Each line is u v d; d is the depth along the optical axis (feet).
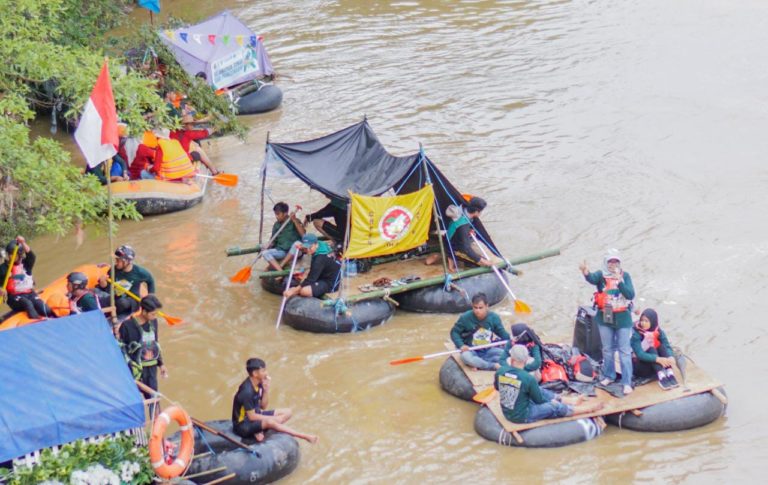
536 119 126.11
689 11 172.76
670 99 130.62
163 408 69.10
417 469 61.93
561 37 161.89
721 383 66.49
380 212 78.95
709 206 99.09
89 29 127.03
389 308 80.74
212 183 111.45
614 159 112.57
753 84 134.51
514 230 95.81
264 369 61.16
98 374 54.34
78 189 79.77
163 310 83.20
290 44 163.73
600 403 64.59
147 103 94.89
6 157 73.26
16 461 51.60
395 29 170.91
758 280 84.02
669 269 86.58
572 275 86.79
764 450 62.44
